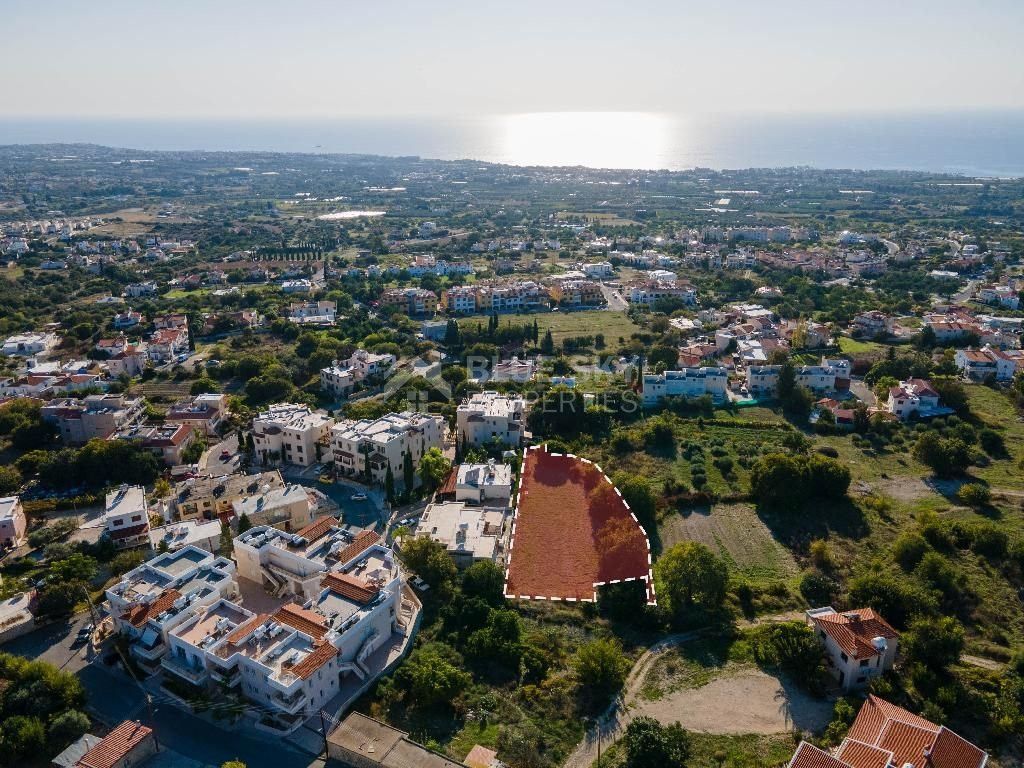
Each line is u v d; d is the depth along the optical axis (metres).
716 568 142.12
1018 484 192.12
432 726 115.62
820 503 179.75
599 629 140.12
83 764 103.25
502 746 110.44
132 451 197.12
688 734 112.94
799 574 154.75
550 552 163.75
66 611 141.25
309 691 114.75
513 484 191.88
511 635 134.00
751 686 123.31
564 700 121.00
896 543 156.25
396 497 187.12
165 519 176.62
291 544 150.00
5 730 109.75
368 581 135.50
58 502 181.88
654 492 187.88
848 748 102.38
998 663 125.75
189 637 122.75
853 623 124.94
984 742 108.69
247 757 108.88
